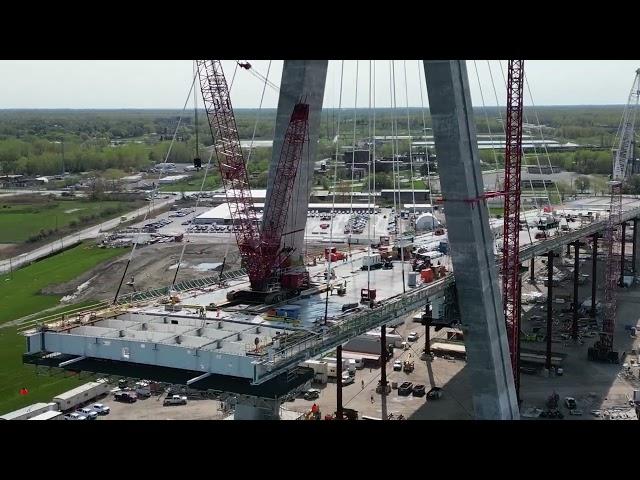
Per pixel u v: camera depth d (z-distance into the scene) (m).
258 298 88.69
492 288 84.62
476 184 82.62
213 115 89.75
